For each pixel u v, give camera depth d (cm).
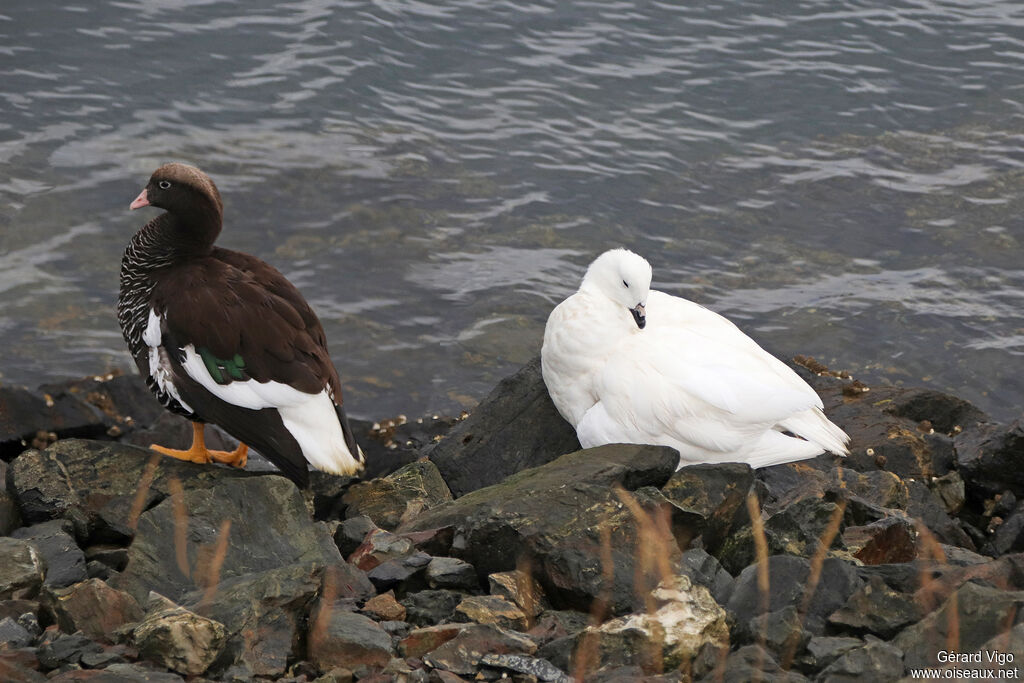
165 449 995
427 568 764
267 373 895
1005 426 1068
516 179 1919
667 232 1816
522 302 1633
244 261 977
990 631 634
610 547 739
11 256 1662
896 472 1059
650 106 2141
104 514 827
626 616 661
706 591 675
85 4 2314
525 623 700
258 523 775
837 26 2450
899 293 1680
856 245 1797
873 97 2198
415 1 2422
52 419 1251
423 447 1295
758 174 1969
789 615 652
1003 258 1762
